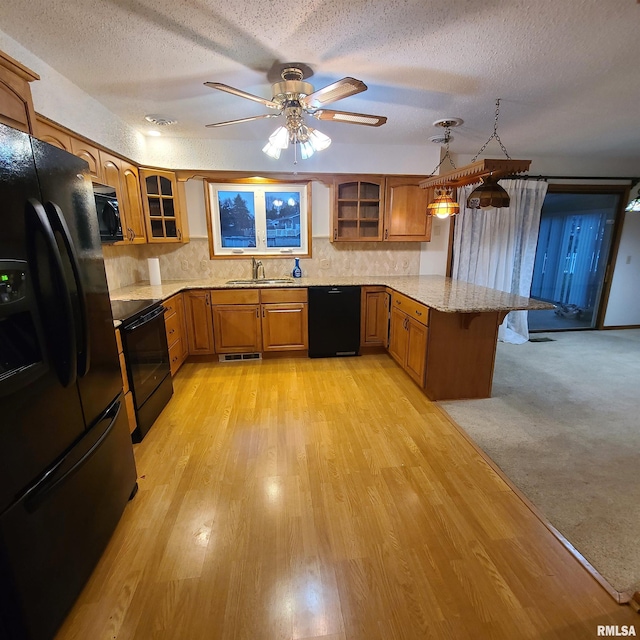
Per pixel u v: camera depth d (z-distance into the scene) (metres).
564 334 4.93
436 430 2.44
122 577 1.37
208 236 4.01
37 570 1.08
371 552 1.49
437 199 2.94
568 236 5.34
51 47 1.83
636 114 2.85
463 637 1.17
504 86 2.32
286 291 3.72
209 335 3.74
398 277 4.22
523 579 1.36
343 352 3.98
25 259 1.06
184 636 1.18
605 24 1.63
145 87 2.33
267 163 3.76
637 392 3.05
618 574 1.38
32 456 1.08
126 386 2.15
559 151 4.11
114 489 1.58
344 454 2.17
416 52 1.89
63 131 2.13
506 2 1.48
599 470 2.02
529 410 2.73
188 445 2.26
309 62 2.01
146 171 3.38
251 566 1.42
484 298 2.75
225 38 1.75
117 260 3.39
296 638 1.17
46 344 1.14
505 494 1.82
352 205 4.11
